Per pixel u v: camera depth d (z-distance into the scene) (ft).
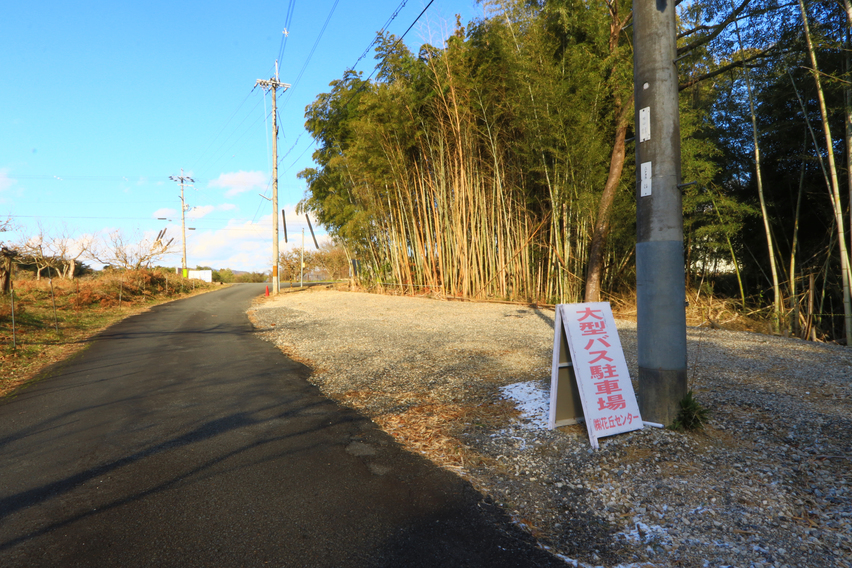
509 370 20.92
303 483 10.99
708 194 32.71
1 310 36.88
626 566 7.86
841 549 7.95
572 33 36.63
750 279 38.70
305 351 28.12
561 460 11.76
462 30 48.19
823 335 30.48
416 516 9.49
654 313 12.96
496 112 44.55
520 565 7.88
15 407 17.83
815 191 31.91
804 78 28.14
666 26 12.71
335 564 7.90
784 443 11.95
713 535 8.54
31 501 10.21
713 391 16.37
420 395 18.07
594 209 35.96
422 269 61.98
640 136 13.08
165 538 8.71
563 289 41.22
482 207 51.83
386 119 56.44
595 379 12.72
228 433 14.43
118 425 15.31
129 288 72.69
